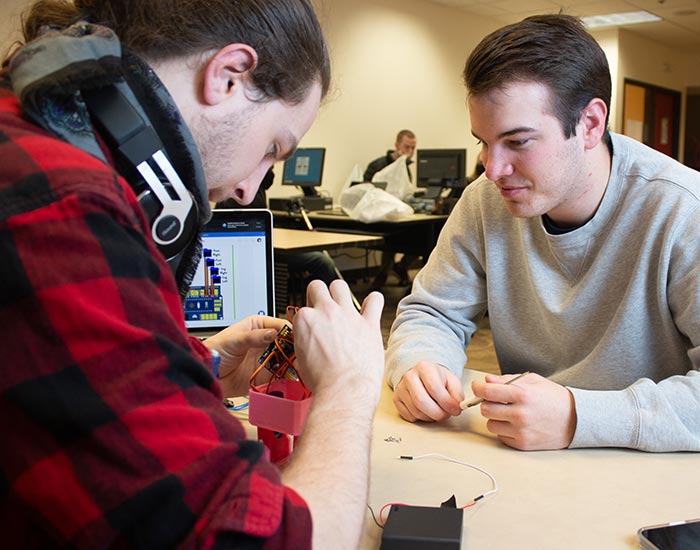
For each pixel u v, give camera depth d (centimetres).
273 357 90
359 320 73
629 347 126
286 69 62
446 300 150
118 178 50
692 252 114
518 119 108
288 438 90
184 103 59
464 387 132
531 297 140
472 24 793
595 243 127
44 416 43
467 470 94
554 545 74
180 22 58
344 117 664
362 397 67
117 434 44
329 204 603
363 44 669
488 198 144
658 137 1009
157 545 44
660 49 964
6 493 45
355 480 60
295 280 432
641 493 87
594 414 99
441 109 772
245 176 65
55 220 45
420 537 72
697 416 99
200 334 154
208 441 48
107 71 51
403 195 624
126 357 45
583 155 117
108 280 46
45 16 61
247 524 46
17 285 43
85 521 43
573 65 108
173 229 58
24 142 48
